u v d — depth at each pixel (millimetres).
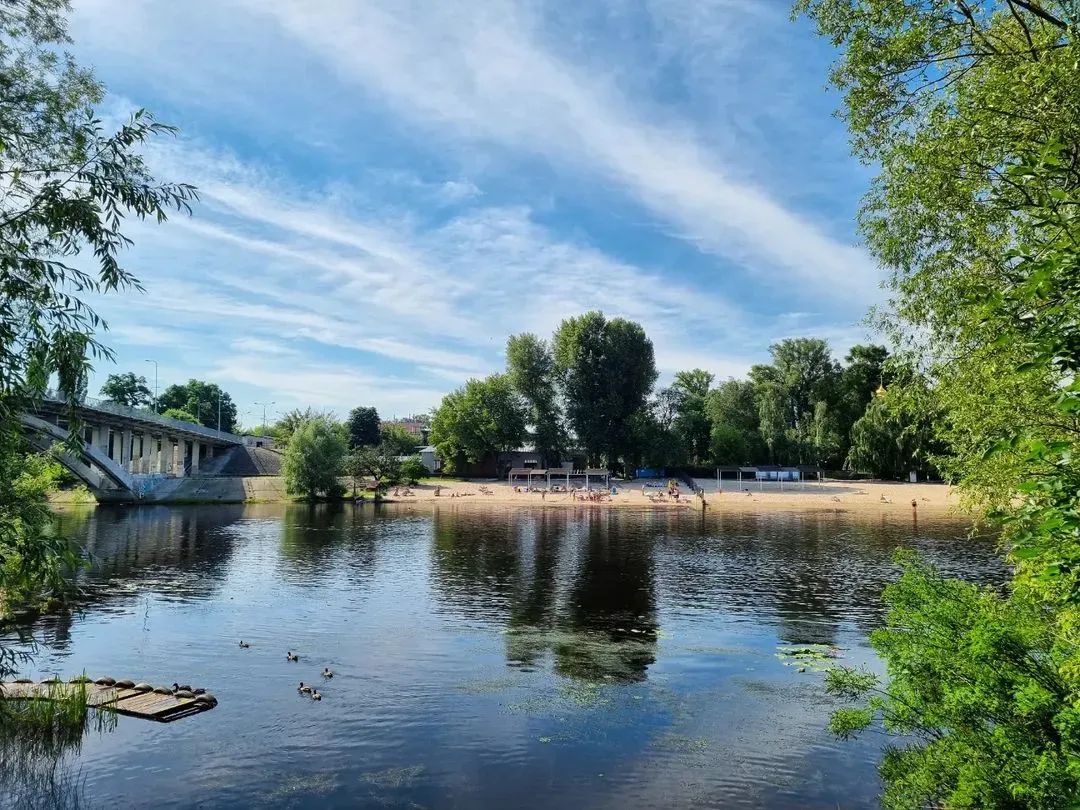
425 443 155875
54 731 12773
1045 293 4902
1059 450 4555
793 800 10359
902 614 10336
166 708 13805
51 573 10609
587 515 67125
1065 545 5020
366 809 10164
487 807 10188
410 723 13531
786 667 17344
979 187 9219
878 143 11430
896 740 12539
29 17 10203
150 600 25422
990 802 7801
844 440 96688
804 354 104062
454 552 40062
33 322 9320
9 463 10297
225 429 150500
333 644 19484
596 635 20656
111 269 9641
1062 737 7559
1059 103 7051
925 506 72438
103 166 9562
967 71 9984
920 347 12336
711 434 104625
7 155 9547
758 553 39281
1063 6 8844
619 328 96000
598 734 13023
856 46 10422
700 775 11242
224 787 10789
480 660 17938
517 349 99938
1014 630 8719
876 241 12312
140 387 137625
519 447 103500
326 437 80938
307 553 39219
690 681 16203
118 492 74438
